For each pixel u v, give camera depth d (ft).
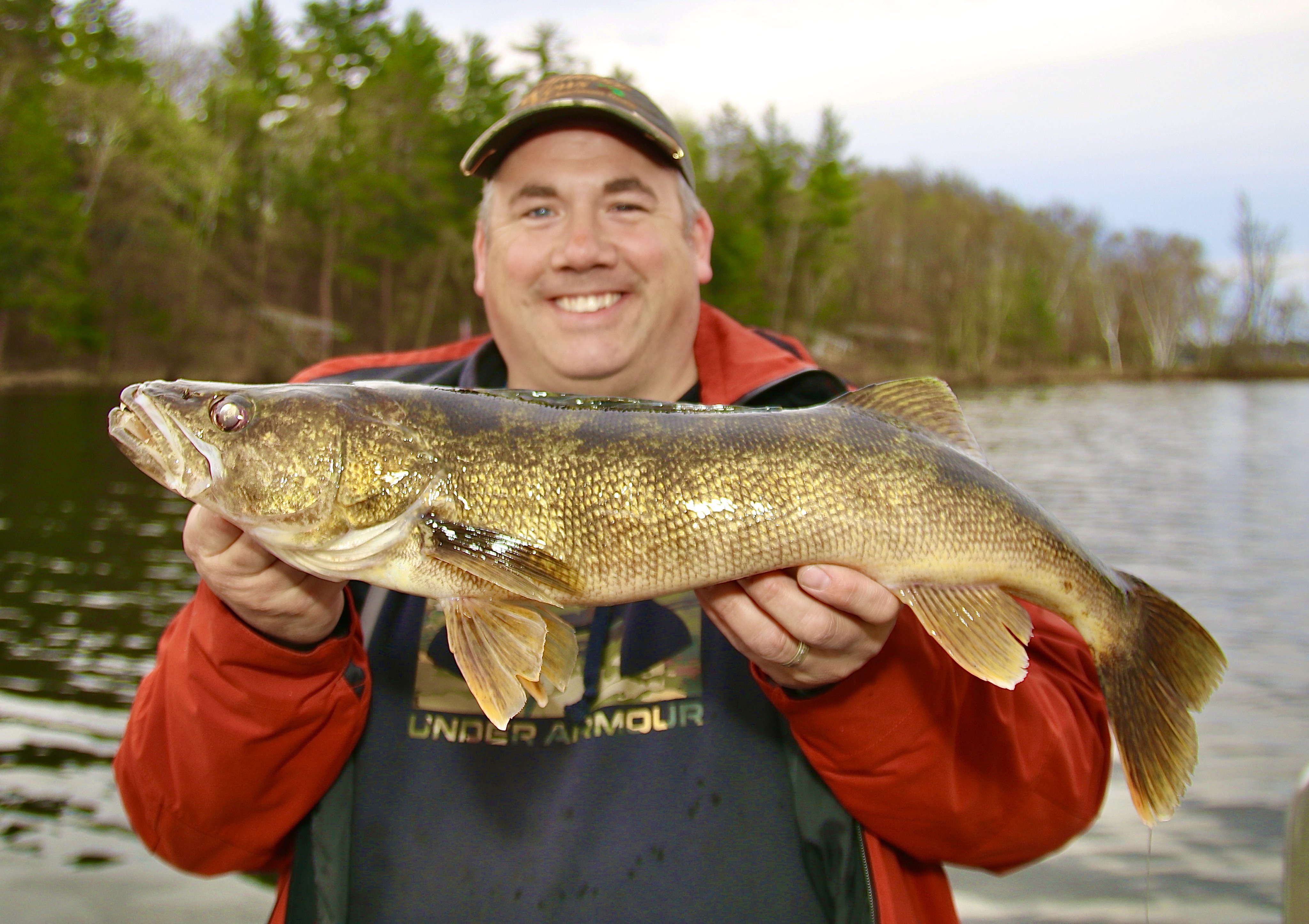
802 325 46.29
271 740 1.89
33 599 7.27
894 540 1.87
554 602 1.84
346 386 1.97
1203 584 8.12
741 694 2.10
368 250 35.91
